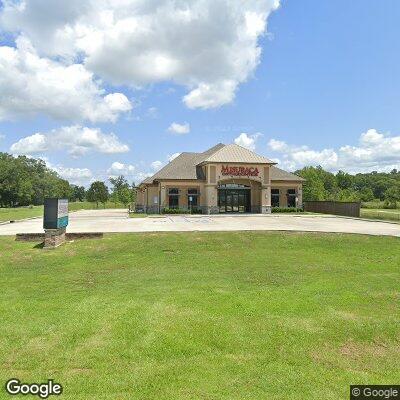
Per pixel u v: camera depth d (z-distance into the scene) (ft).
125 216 122.21
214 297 27.30
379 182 348.79
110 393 14.96
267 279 33.81
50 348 18.70
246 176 139.33
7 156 370.12
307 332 21.15
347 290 30.14
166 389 15.26
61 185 398.83
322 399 14.83
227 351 18.74
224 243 53.57
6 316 23.27
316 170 308.60
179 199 138.10
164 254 46.42
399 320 23.31
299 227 73.82
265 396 14.92
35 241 54.34
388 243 54.29
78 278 34.58
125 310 24.14
